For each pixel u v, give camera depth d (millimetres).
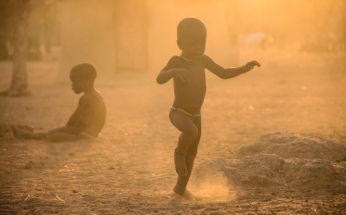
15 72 30109
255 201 7309
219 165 9094
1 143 13430
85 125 14086
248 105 23234
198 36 6953
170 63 7086
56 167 10336
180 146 7059
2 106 23984
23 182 8867
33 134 14180
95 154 11852
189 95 7102
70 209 6984
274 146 10805
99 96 14344
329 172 8469
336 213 6441
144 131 15930
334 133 14250
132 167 10289
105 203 7332
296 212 6516
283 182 8508
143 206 7129
